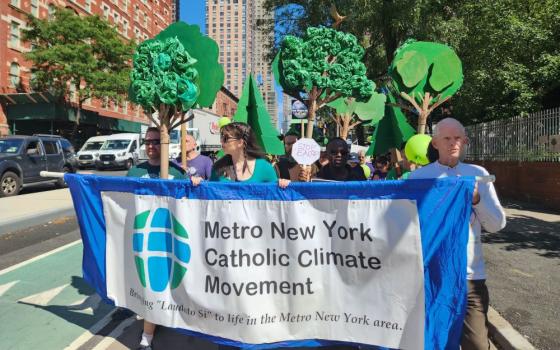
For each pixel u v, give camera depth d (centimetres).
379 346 287
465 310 266
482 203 271
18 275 589
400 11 1447
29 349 373
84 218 373
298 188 299
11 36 3250
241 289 305
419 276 277
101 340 393
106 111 4372
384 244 286
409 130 544
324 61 451
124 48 3431
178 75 396
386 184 285
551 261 614
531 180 1200
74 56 3083
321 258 299
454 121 288
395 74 485
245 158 359
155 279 330
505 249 685
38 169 1449
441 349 270
